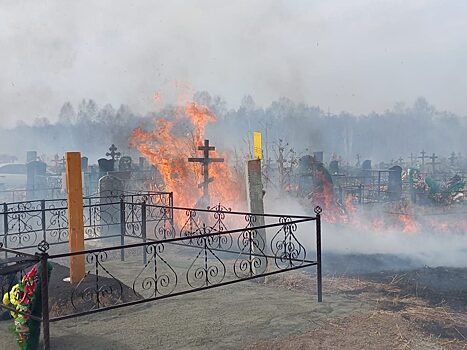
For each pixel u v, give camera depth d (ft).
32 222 56.59
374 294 27.94
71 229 27.30
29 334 19.90
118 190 49.29
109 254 40.83
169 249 42.11
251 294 28.35
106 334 22.12
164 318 24.20
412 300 26.48
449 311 24.53
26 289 19.88
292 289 29.30
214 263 36.68
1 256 39.58
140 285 30.58
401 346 19.85
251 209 32.55
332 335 21.40
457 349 19.56
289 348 20.06
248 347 20.39
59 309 24.54
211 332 22.18
